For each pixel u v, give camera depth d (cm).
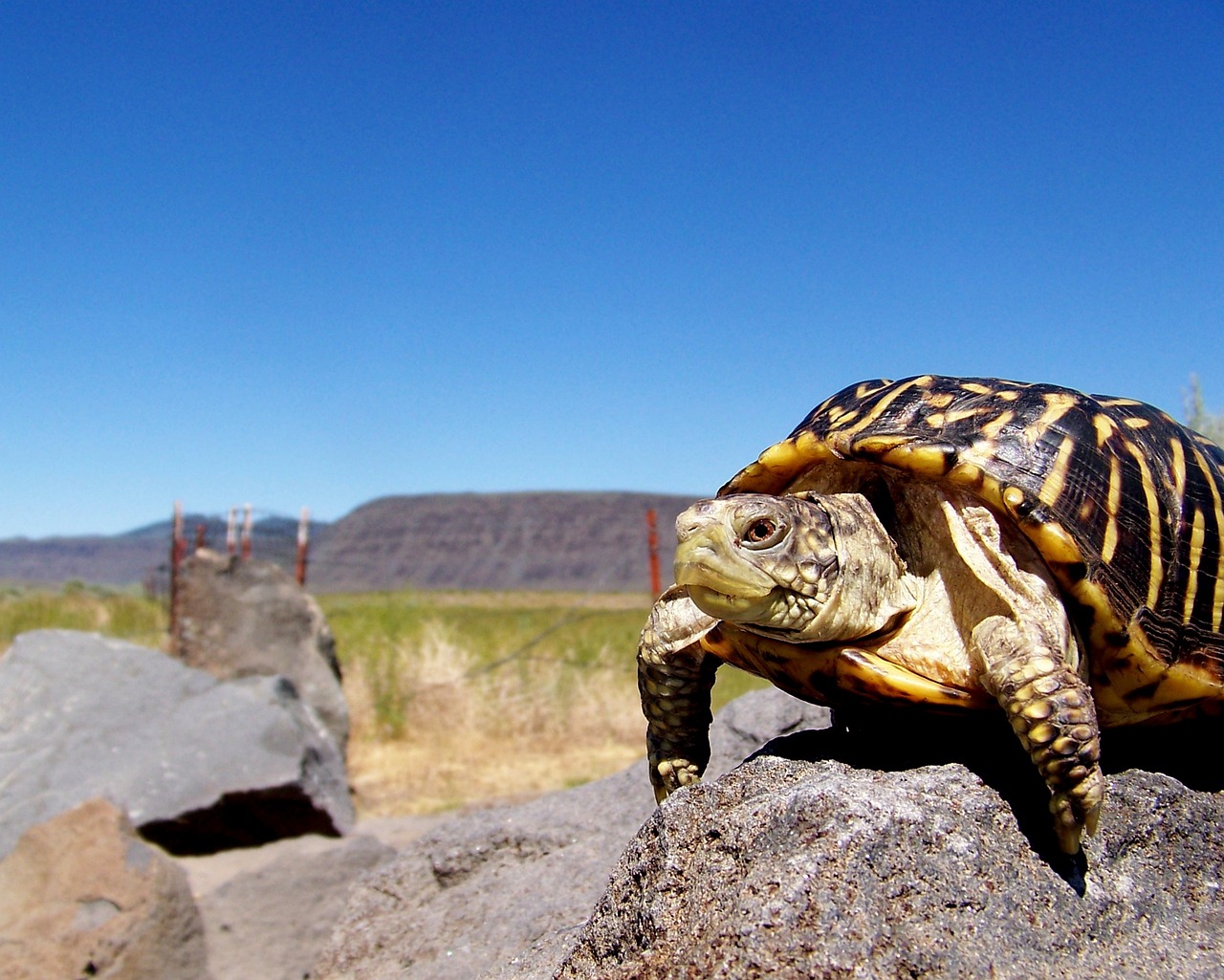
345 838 58
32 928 40
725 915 17
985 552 20
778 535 19
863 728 22
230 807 56
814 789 18
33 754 59
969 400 22
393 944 31
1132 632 20
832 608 19
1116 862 20
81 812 44
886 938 16
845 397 25
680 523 19
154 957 40
